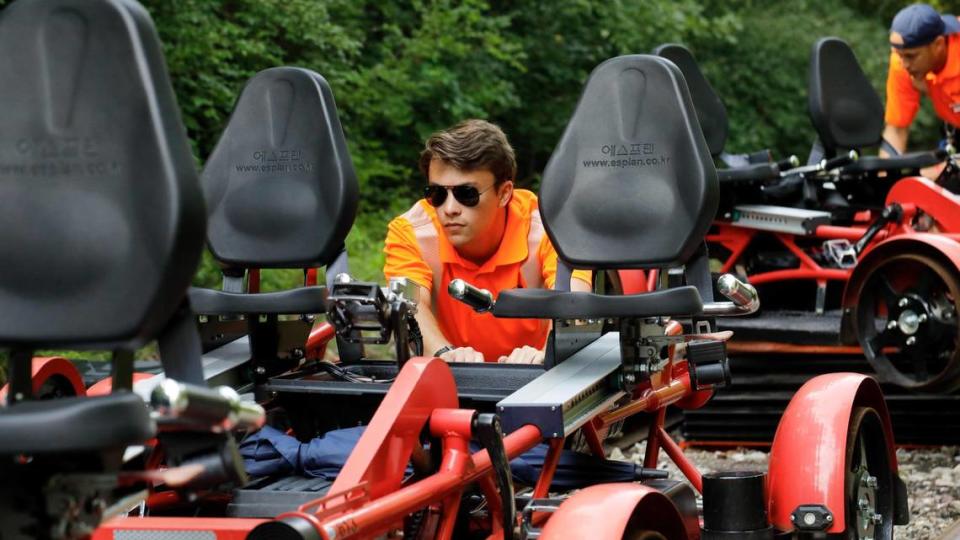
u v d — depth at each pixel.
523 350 7.23
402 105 21.31
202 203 4.55
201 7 18.53
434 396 5.74
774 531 6.46
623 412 6.81
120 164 4.50
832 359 11.55
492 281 7.76
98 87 4.54
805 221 11.97
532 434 5.78
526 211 7.79
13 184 4.56
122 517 5.18
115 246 4.46
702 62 28.58
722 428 11.74
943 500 9.52
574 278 7.46
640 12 25.84
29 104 4.58
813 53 12.96
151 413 4.41
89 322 4.48
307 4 19.72
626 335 6.43
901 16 13.00
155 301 4.44
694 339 6.88
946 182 12.41
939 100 13.25
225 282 7.42
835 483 6.41
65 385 7.26
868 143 13.02
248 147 7.37
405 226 7.84
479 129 7.41
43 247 4.52
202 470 4.56
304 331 7.18
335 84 20.64
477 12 22.20
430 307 7.82
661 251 6.50
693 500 6.55
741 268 12.61
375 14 23.03
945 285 10.20
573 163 6.70
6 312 4.54
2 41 4.62
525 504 6.07
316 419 6.94
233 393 4.28
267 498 5.62
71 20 4.57
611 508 5.27
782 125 29.05
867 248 11.92
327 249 7.20
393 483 5.41
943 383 10.16
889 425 7.37
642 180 6.57
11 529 4.21
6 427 4.07
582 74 25.53
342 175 7.20
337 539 4.71
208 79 18.22
